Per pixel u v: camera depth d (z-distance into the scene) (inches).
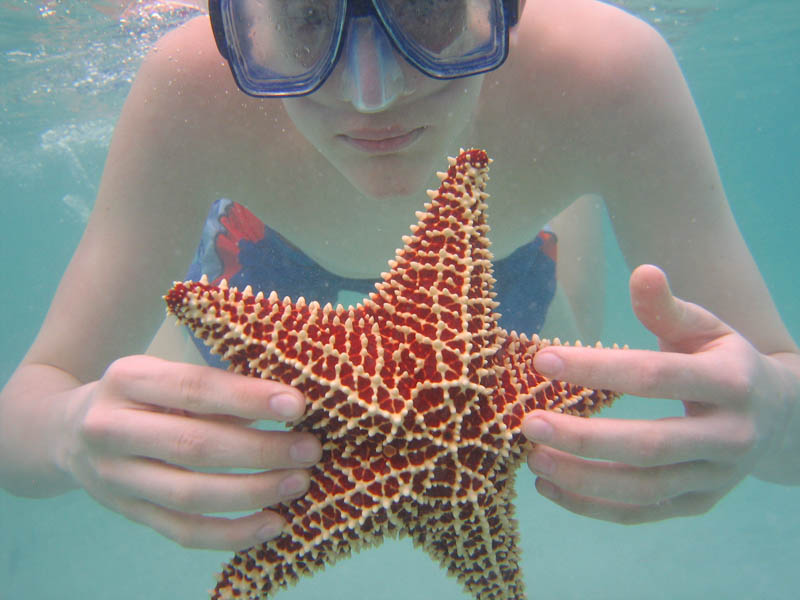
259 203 23.1
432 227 12.5
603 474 13.2
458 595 75.8
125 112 21.2
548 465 13.1
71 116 119.4
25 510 123.6
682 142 20.0
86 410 15.0
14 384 20.3
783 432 15.8
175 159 20.9
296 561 11.8
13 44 73.1
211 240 30.6
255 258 30.1
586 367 12.4
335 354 11.6
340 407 11.6
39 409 18.6
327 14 12.8
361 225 22.8
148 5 45.6
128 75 79.7
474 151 12.5
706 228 20.6
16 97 102.8
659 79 19.6
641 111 19.7
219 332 11.4
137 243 21.4
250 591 11.8
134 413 13.3
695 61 159.3
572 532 90.4
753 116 314.0
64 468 17.0
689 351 14.5
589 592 72.4
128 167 20.8
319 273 29.5
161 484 13.0
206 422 12.9
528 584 76.7
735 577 72.2
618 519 15.2
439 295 12.2
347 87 13.3
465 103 15.1
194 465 12.8
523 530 93.8
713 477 13.8
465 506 12.1
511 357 13.1
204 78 19.8
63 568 95.5
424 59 13.0
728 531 84.7
